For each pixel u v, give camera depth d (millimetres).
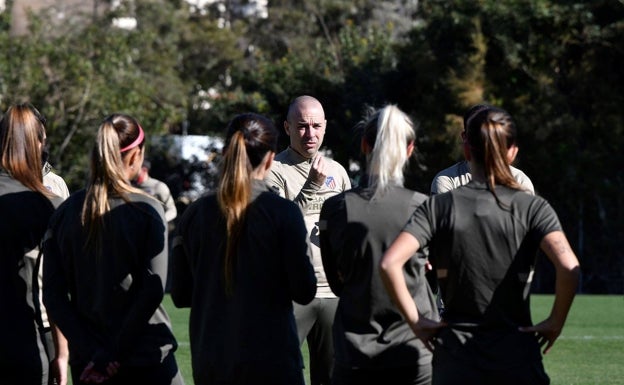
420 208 8664
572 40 50188
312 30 87188
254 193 9195
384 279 8422
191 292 9688
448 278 8531
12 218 9664
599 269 50750
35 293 9875
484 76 50594
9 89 57719
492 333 8398
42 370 9805
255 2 93438
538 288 48844
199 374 9234
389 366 9109
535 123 48719
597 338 20359
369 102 56906
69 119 59219
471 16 51312
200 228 9297
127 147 9383
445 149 49719
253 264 9062
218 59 86250
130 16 82875
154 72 75938
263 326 9055
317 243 12367
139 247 9242
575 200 49562
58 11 76875
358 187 9391
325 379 12594
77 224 9258
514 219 8438
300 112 12789
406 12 87062
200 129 78688
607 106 49781
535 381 8352
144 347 9281
